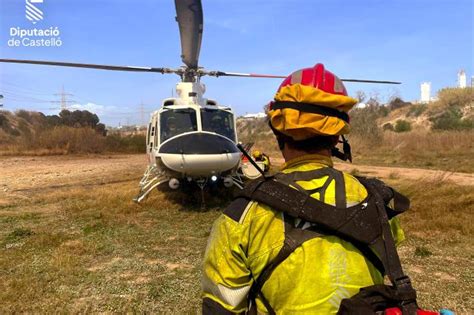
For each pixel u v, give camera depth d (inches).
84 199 390.6
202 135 326.0
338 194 46.7
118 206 345.7
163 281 181.0
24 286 175.3
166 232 267.1
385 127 1473.9
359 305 41.4
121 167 770.2
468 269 185.8
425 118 1637.6
